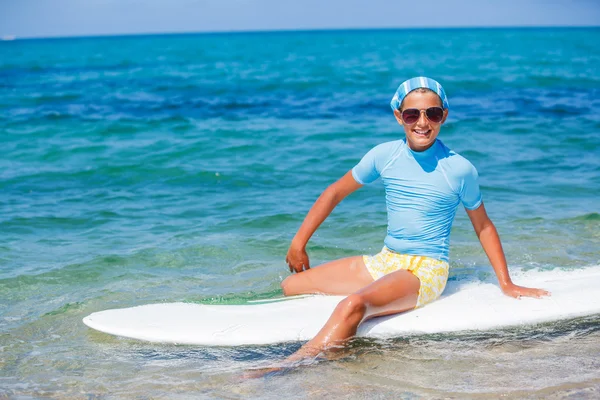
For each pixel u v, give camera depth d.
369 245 6.19
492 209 7.28
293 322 4.30
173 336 4.17
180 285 5.26
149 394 3.52
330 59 41.59
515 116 14.92
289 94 20.83
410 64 34.56
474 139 12.05
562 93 19.42
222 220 7.04
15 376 3.74
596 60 34.34
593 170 9.27
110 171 9.49
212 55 51.53
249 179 8.96
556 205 7.42
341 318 3.92
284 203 7.72
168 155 10.69
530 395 3.41
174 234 6.55
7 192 8.34
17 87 24.75
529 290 4.58
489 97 18.89
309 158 10.41
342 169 9.59
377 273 4.56
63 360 3.95
